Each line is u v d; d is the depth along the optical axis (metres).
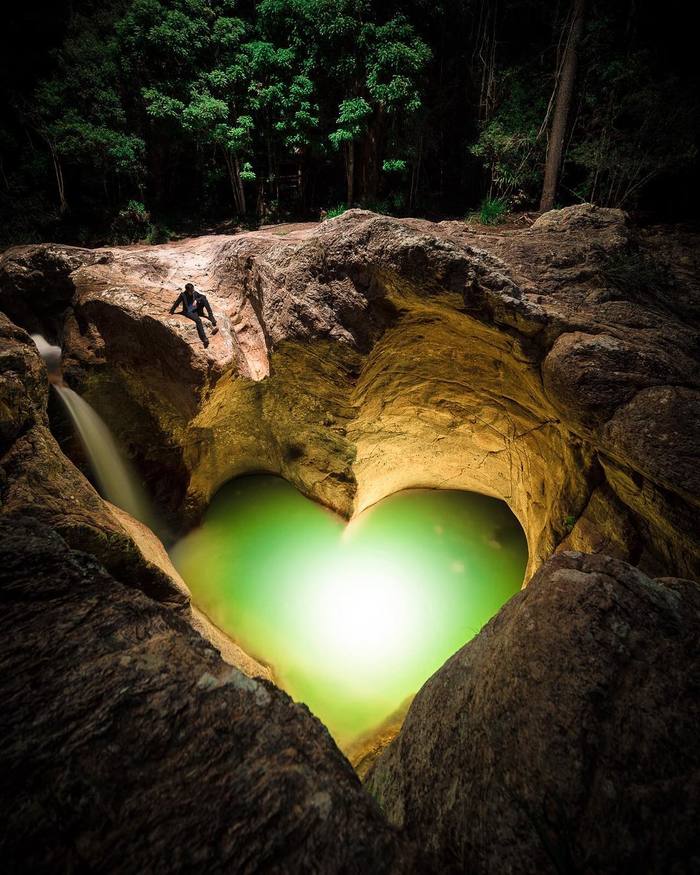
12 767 1.98
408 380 10.29
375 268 8.20
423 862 1.90
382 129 18.38
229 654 7.56
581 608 2.90
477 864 2.27
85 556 3.21
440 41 18.28
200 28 18.06
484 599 10.99
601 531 6.90
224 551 12.08
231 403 11.30
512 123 17.30
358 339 9.14
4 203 19.86
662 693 2.44
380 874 1.79
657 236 11.27
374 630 10.41
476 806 2.46
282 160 21.97
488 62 18.59
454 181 21.08
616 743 2.30
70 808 1.87
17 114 19.67
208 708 2.29
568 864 2.08
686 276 9.02
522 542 12.23
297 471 12.99
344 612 10.78
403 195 20.28
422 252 7.53
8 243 19.17
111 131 18.83
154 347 9.59
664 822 2.02
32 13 18.98
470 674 3.25
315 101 18.94
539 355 7.53
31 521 3.58
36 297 12.13
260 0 19.56
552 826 2.17
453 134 20.20
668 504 5.49
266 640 10.07
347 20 15.62
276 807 1.93
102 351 10.34
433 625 10.51
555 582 3.14
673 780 2.13
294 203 22.81
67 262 11.56
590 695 2.49
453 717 3.07
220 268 11.91
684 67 14.63
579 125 17.02
